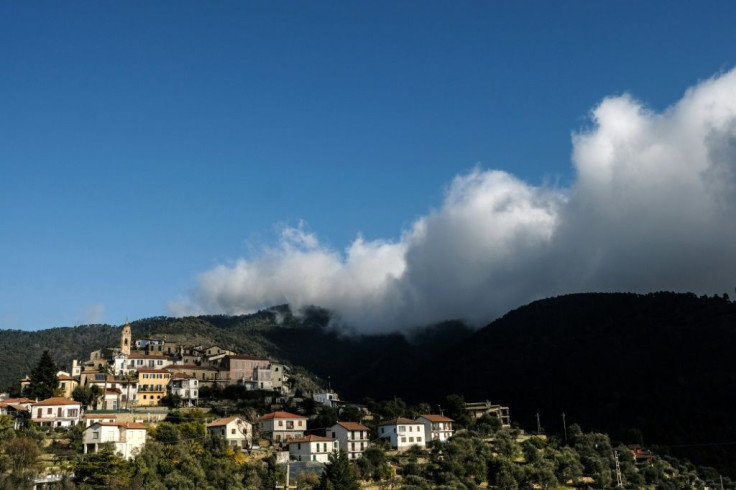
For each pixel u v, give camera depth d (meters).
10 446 147.00
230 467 159.75
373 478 175.25
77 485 136.88
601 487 189.25
